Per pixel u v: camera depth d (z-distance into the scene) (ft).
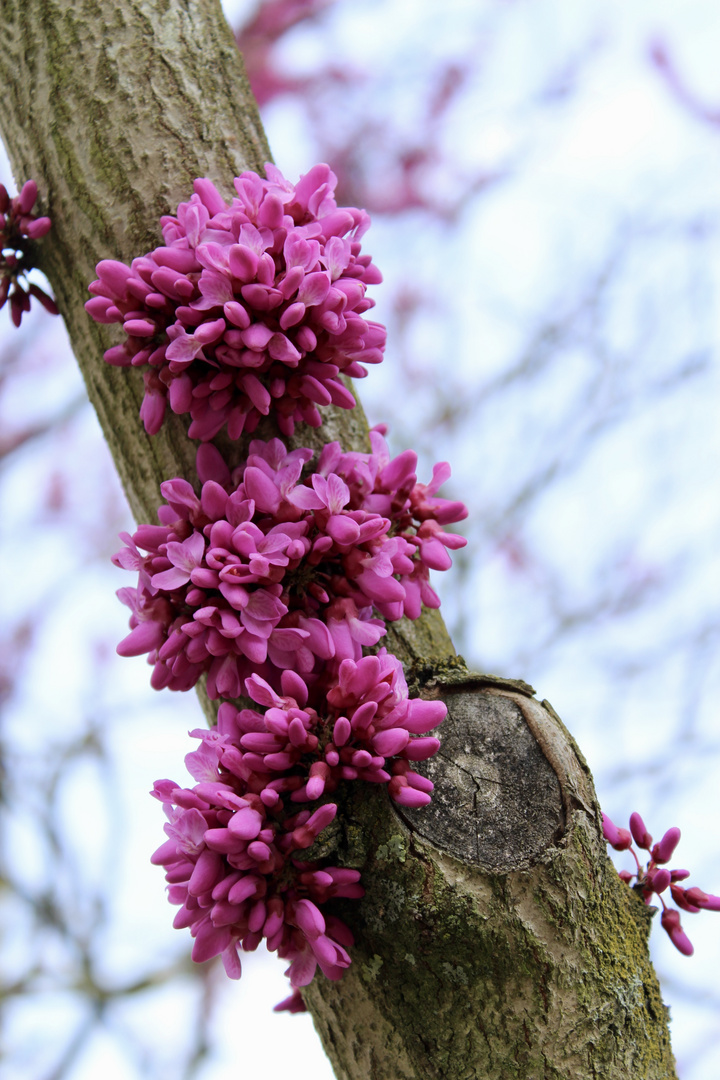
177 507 3.19
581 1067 3.16
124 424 3.29
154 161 3.27
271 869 3.13
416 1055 3.18
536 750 3.19
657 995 3.22
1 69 3.33
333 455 3.22
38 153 3.30
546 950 3.16
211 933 3.14
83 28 3.29
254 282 3.16
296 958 3.17
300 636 3.17
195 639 3.18
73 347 3.33
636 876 3.29
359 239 3.24
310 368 3.19
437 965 3.17
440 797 3.18
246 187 3.19
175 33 3.31
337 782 3.16
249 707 3.22
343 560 3.20
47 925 5.04
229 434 3.20
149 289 3.18
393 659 3.18
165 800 3.16
